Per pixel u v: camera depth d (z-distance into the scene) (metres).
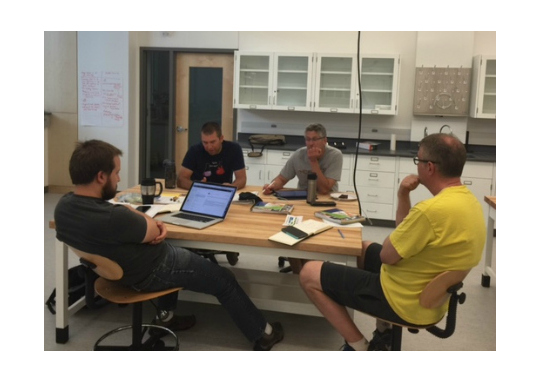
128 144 6.30
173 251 2.33
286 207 2.89
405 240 1.96
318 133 3.36
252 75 5.88
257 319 2.58
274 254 2.39
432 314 2.05
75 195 2.10
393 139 5.70
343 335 2.30
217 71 6.27
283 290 2.85
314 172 3.40
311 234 2.40
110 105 6.25
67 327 2.68
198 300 2.81
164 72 6.38
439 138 2.05
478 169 5.21
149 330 2.76
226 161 3.61
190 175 3.56
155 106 6.49
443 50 5.47
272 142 5.65
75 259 3.89
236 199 3.09
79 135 6.40
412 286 2.03
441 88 5.53
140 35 6.29
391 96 5.61
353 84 5.58
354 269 2.26
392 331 2.27
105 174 2.08
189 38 6.20
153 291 2.28
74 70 6.29
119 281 2.25
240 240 2.36
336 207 3.01
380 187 5.42
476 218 1.96
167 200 3.05
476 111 5.41
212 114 6.39
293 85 5.81
